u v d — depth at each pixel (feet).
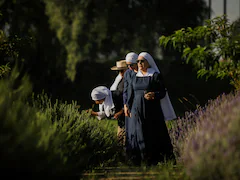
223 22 41.63
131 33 130.62
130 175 25.07
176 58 139.23
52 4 121.08
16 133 17.16
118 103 33.99
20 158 16.48
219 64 41.45
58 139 20.65
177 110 113.60
